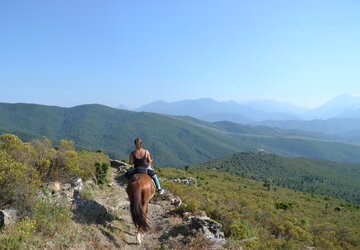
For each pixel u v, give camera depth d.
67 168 12.38
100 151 33.78
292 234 14.07
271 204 31.59
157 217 9.79
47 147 12.74
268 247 9.61
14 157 10.09
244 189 56.25
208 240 7.12
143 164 7.89
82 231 6.91
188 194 15.68
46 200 7.95
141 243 7.31
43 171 11.02
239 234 8.89
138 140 8.07
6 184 7.08
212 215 11.24
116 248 6.62
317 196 89.00
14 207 6.81
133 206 6.56
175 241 7.23
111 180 19.41
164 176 35.94
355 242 18.39
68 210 7.74
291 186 176.50
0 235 5.56
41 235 6.11
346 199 151.75
